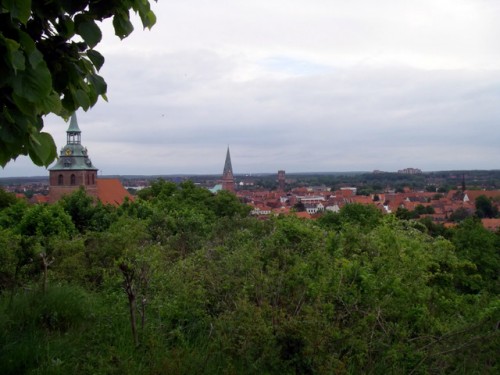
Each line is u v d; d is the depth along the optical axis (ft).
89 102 11.02
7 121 9.25
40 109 9.35
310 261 17.95
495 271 65.41
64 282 21.07
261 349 12.69
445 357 13.34
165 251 28.45
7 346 13.98
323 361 12.30
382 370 13.29
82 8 10.24
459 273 26.76
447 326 15.40
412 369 13.51
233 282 17.84
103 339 15.46
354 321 14.42
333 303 15.15
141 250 20.99
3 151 9.52
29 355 13.75
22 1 8.36
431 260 24.26
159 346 14.43
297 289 15.79
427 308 16.49
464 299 19.30
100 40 10.69
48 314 16.62
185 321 17.17
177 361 13.00
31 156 9.70
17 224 58.95
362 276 15.65
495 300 15.78
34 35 10.44
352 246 22.08
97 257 22.86
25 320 16.21
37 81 8.71
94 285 22.33
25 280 20.48
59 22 10.44
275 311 13.30
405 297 16.07
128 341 15.15
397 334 14.11
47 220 53.88
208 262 21.59
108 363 13.12
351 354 13.42
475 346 13.74
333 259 19.17
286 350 12.50
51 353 14.07
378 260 18.69
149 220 47.06
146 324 16.43
